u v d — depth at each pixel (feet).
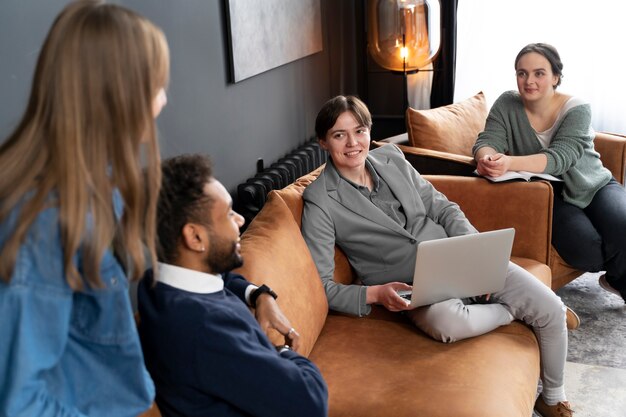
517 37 13.62
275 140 11.15
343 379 6.23
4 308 3.14
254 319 4.55
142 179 3.38
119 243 3.44
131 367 3.56
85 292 3.33
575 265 9.34
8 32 5.65
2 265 3.13
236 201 9.83
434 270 6.59
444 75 14.26
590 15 13.17
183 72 8.29
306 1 11.76
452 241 6.49
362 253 7.68
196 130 8.66
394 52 13.09
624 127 13.55
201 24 8.64
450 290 6.84
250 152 10.23
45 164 3.26
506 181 8.81
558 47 13.50
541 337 7.28
